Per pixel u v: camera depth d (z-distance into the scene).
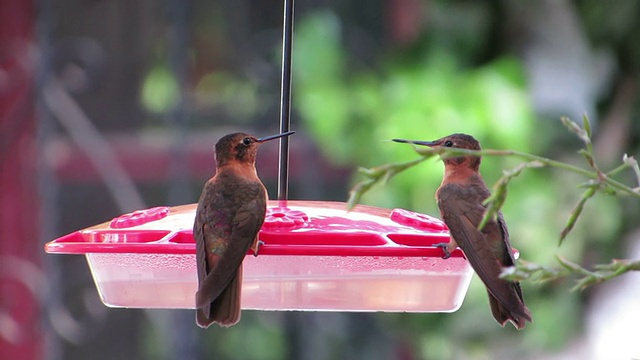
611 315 11.70
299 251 5.78
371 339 12.83
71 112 12.36
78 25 12.65
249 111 12.88
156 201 12.55
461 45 11.94
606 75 12.08
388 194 11.05
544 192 11.40
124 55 12.80
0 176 11.96
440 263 6.32
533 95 11.92
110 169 12.47
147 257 6.24
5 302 11.98
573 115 11.95
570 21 11.99
